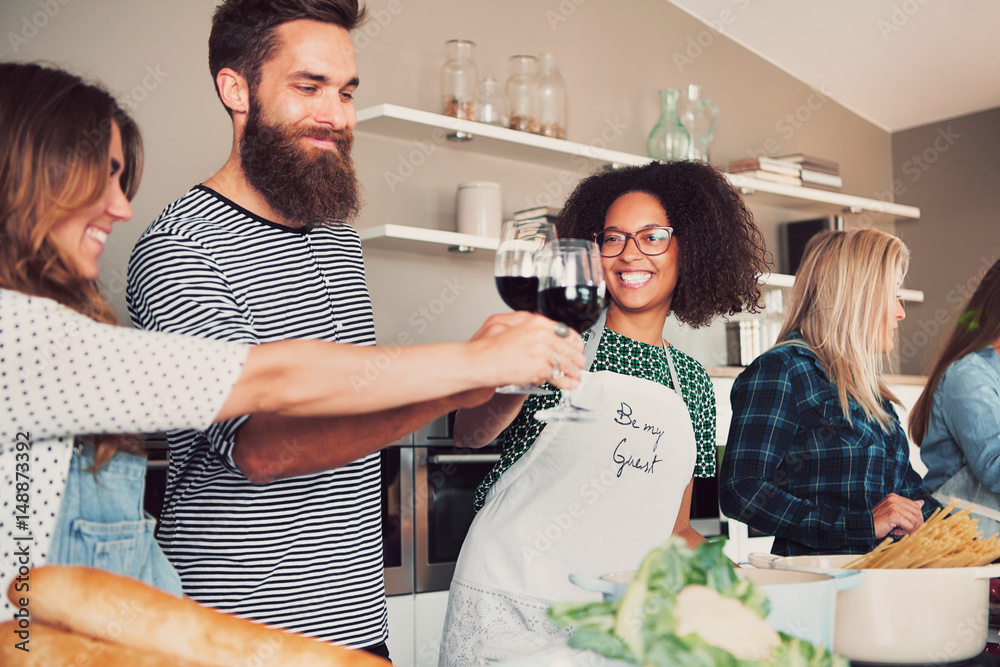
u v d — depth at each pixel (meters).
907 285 4.63
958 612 0.85
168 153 2.63
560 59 3.59
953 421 1.67
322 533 1.13
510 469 1.28
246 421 0.90
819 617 0.71
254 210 1.19
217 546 1.07
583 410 1.03
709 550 0.68
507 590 1.21
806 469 1.51
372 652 1.18
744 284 1.52
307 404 0.75
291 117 1.13
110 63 2.53
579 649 0.65
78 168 0.75
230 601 1.07
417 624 2.82
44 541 0.72
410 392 0.76
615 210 1.41
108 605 0.63
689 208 1.42
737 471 1.50
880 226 4.64
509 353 0.78
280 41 1.12
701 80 4.05
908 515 1.38
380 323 3.07
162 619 0.63
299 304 1.19
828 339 1.55
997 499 1.61
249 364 0.73
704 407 1.47
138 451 0.84
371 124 2.95
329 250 1.26
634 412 1.24
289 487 1.10
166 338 0.73
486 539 1.25
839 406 1.51
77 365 0.69
